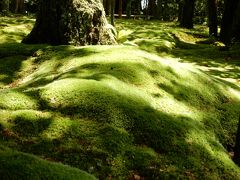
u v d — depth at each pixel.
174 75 11.27
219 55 21.80
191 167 7.77
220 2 41.09
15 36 20.77
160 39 25.45
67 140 7.59
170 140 8.20
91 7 15.13
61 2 14.61
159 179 7.25
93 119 8.20
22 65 12.55
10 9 45.50
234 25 27.84
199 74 12.09
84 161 7.13
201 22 50.31
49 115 8.19
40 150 7.26
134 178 7.13
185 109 10.04
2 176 4.10
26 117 7.94
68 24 14.59
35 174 4.25
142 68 10.87
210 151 8.46
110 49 12.47
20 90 9.54
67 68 11.35
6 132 7.52
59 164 4.75
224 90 12.03
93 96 8.68
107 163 7.22
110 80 9.59
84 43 14.91
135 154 7.57
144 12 61.47
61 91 8.84
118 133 7.92
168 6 56.09
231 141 9.95
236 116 10.91
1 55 13.27
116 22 37.12
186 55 21.83
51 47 13.43
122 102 8.76
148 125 8.34
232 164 8.41
